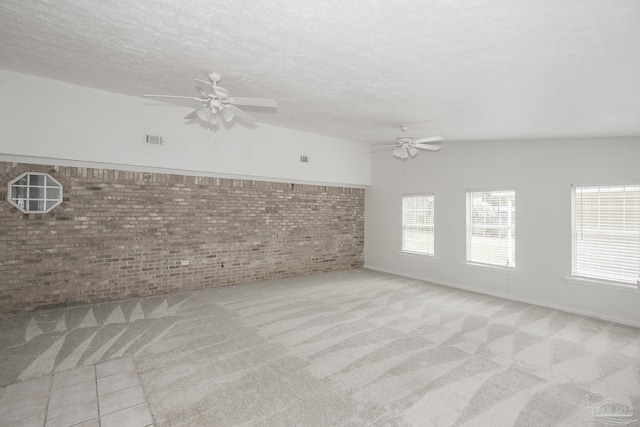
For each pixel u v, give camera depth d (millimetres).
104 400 2570
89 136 4668
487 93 3229
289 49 2797
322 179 7289
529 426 2322
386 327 4211
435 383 2879
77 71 3959
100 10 2439
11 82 4145
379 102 4047
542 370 3125
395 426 2314
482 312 4852
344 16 2162
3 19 2676
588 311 4730
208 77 3635
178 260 5758
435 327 4227
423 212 7129
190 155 5535
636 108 3217
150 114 5164
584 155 4789
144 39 2877
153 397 2623
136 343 3641
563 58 2338
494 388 2807
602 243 4660
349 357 3363
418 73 2955
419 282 6785
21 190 4484
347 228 8172
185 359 3283
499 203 5820
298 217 7312
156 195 5523
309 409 2498
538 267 5262
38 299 4621
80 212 4891
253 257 6656
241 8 2211
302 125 6230
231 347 3574
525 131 4723
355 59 2838
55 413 2396
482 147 6008
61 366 3104
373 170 8227
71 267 4848
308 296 5633
